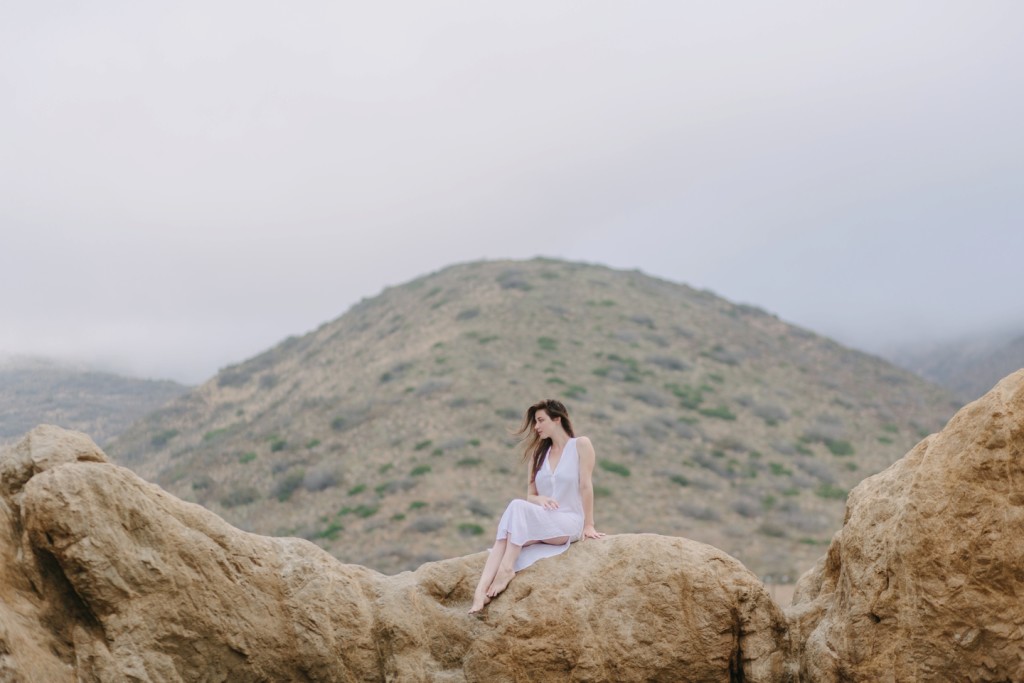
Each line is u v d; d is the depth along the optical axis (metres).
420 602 8.49
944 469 7.47
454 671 8.30
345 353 71.25
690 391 62.16
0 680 6.28
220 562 7.73
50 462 7.55
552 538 8.59
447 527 40.16
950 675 7.34
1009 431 7.22
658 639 8.07
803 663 8.20
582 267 89.19
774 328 85.00
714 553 8.36
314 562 8.26
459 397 54.75
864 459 56.91
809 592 9.01
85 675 7.05
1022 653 7.11
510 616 8.28
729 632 8.12
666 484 48.38
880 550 7.77
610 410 56.19
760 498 48.62
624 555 8.36
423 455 48.12
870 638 7.71
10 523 7.30
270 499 46.69
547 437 9.11
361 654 8.11
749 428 58.41
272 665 7.79
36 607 7.14
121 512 7.33
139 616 7.25
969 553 7.28
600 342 67.62
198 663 7.48
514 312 71.62
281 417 58.06
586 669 8.08
